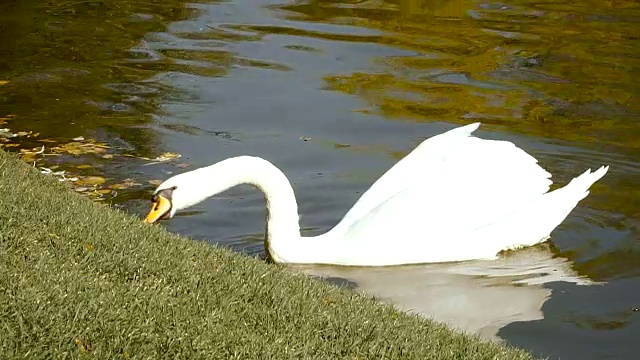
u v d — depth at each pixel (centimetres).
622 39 1933
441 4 2261
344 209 1169
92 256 728
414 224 1060
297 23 2069
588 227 1134
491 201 1094
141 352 603
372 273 1030
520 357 725
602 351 838
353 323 702
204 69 1736
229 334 644
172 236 863
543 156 1334
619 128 1449
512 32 1995
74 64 1761
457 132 1151
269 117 1488
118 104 1548
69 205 859
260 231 1113
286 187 1037
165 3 2252
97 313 626
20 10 2161
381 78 1688
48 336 591
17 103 1541
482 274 1025
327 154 1337
